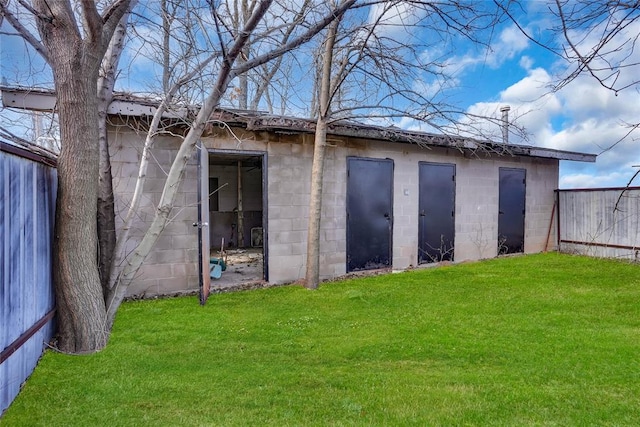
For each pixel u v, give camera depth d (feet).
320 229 21.90
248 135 19.95
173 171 13.29
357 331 13.06
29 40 11.00
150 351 11.20
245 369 9.96
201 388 8.81
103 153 14.17
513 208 31.12
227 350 11.35
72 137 10.61
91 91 10.82
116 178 17.13
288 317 14.76
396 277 22.63
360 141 23.38
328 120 19.77
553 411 7.73
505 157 30.35
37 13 9.82
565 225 33.17
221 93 12.87
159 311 15.55
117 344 11.73
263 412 7.71
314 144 21.18
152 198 17.85
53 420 7.44
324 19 12.53
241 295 18.53
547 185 33.30
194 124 13.39
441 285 20.29
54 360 10.32
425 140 23.84
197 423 7.28
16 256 8.64
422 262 26.30
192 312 15.44
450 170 27.37
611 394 8.45
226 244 40.55
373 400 8.21
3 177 8.00
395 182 24.80
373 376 9.49
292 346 11.69
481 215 29.22
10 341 8.20
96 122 11.16
